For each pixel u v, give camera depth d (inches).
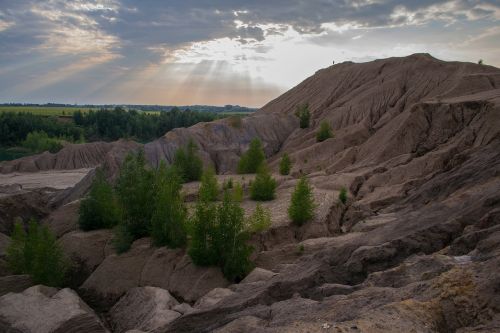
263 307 686.5
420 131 2016.5
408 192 1531.7
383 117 2746.1
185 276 1125.1
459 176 1261.1
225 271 1089.4
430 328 430.0
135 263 1246.3
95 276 1264.8
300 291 757.3
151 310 956.6
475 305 451.5
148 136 6417.3
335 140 2546.8
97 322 912.3
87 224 1574.8
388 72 3366.1
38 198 2349.9
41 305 959.0
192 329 747.4
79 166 3954.2
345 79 3651.6
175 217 1231.5
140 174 1397.6
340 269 812.0
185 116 6599.4
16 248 1347.2
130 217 1366.9
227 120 3297.2
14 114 6181.1
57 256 1252.5
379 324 429.7
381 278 652.7
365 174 1873.8
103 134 6269.7
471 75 2527.1
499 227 716.7
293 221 1332.4
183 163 2130.9
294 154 2573.8
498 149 1304.1
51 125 5930.1
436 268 608.4
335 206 1499.8
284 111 3806.6
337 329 427.2
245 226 1233.4
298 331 439.2
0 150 5364.2
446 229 833.5
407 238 825.5
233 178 2105.1
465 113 1908.2
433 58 3344.0
